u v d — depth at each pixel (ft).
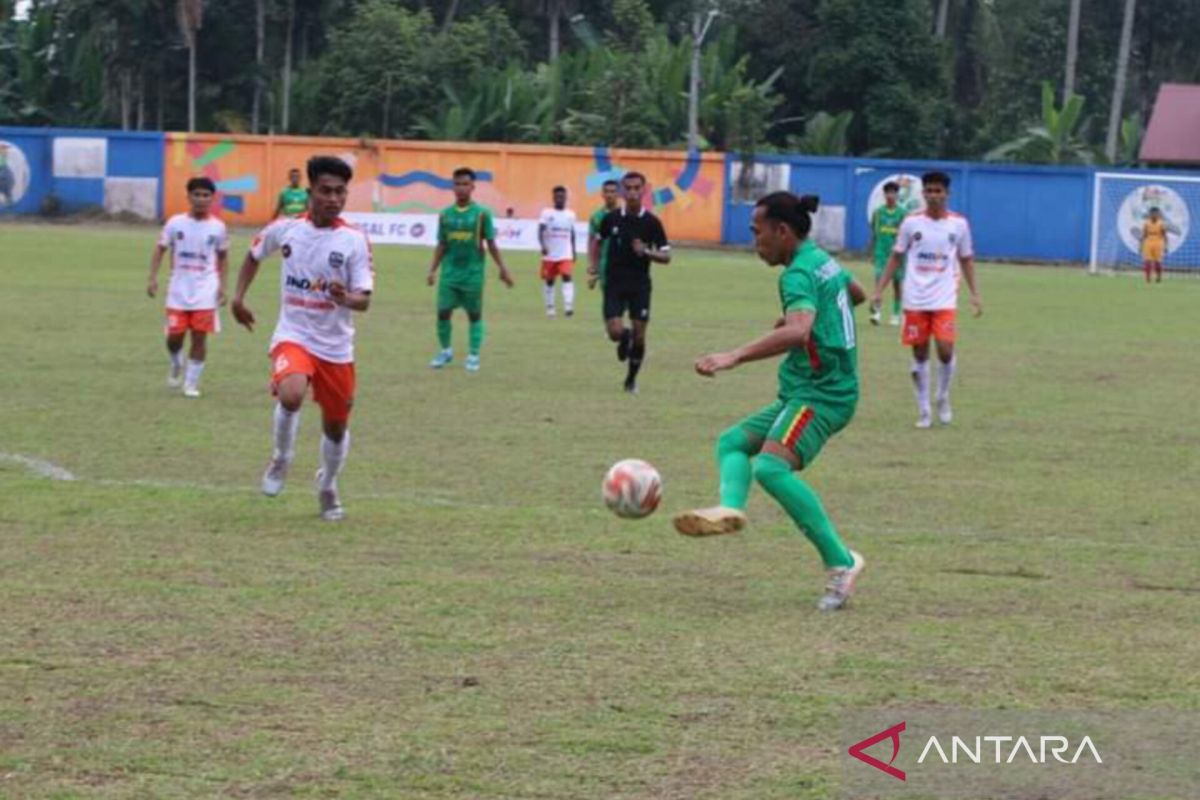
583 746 37.22
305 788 34.35
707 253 310.45
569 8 405.39
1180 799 34.76
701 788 34.71
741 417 96.89
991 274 279.69
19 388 102.01
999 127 424.05
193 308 100.78
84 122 389.60
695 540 61.11
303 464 76.79
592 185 323.98
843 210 319.47
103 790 34.06
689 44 370.32
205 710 39.45
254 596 50.72
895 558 59.11
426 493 69.92
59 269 209.36
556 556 57.88
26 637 45.55
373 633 46.68
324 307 62.44
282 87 381.81
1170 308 204.64
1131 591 54.44
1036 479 77.92
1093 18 472.85
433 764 35.88
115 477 71.97
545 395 105.81
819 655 45.27
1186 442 91.66
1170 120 366.02
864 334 161.79
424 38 370.53
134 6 370.53
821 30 398.42
